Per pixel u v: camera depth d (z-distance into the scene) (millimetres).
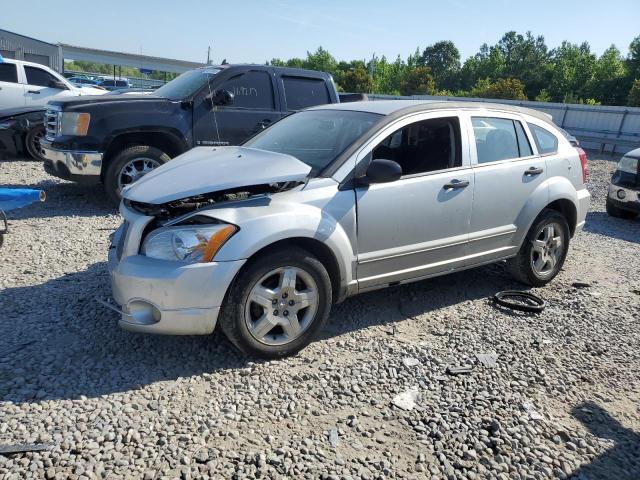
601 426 3172
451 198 4395
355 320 4406
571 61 79500
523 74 90625
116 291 3486
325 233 3680
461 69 102312
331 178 3873
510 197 4836
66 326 3988
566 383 3604
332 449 2824
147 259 3404
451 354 3891
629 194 8789
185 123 7543
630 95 49312
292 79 8359
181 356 3664
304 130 4598
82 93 13922
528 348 4047
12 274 4961
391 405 3246
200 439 2836
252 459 2705
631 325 4562
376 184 4000
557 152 5332
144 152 7410
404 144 4340
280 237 3480
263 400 3213
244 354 3646
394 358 3785
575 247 7113
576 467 2809
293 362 3668
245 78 7961
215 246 3336
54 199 8023
